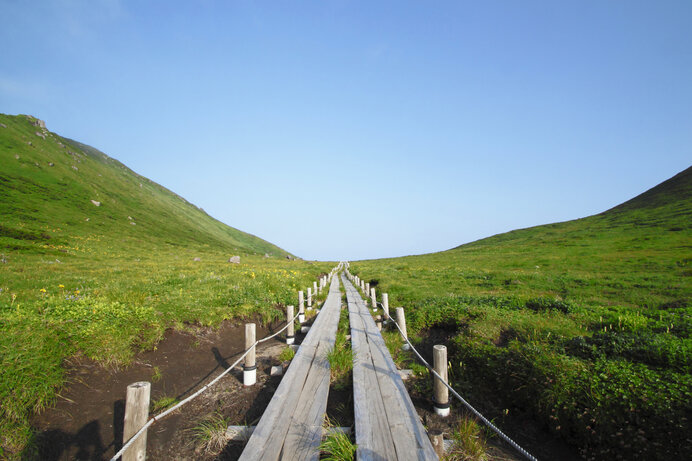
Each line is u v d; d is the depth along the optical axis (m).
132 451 3.69
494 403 6.57
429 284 22.09
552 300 12.85
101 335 7.49
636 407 4.94
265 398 6.88
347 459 4.38
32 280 13.22
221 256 52.66
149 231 73.62
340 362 7.64
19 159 78.31
